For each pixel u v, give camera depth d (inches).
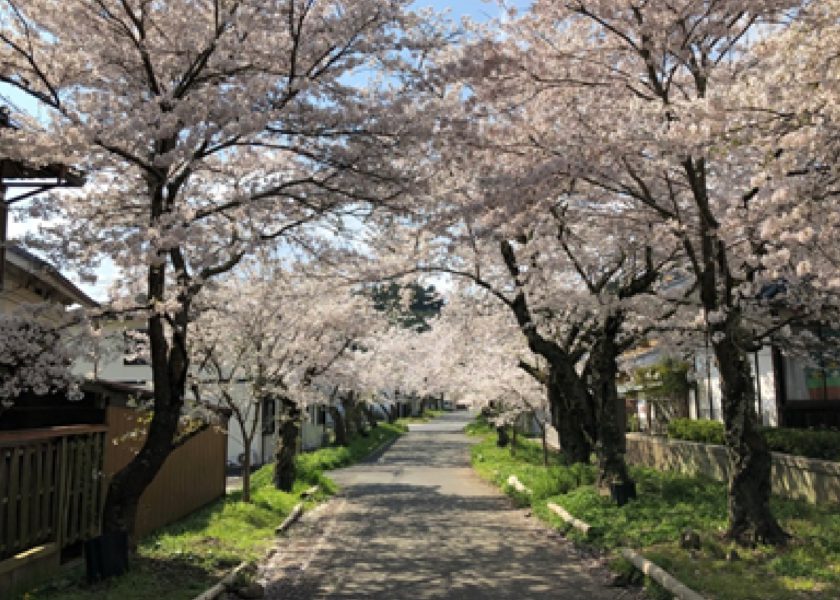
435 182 368.8
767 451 334.3
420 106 331.6
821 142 229.8
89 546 290.2
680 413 823.1
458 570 343.9
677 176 400.5
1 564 261.0
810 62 221.9
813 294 423.5
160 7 322.0
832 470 417.7
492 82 345.4
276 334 568.7
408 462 1113.4
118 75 318.7
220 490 589.0
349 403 1369.3
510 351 757.3
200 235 282.7
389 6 303.7
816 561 286.7
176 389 327.0
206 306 443.5
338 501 650.8
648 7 322.3
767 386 624.4
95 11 316.2
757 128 243.0
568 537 415.2
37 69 288.5
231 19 291.7
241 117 276.2
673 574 281.6
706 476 589.0
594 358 539.5
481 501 627.2
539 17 370.3
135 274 413.4
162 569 319.0
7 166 332.5
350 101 314.2
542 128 374.9
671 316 499.5
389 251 484.7
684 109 264.2
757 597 246.8
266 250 421.7
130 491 313.1
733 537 330.6
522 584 311.0
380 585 317.4
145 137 278.7
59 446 315.3
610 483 486.0
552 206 407.2
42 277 380.8
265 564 371.9
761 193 309.4
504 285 616.7
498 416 1042.1
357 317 659.4
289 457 675.4
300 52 311.6
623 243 481.4
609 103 368.5
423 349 1248.2
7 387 303.7
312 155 328.8
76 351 309.0
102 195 372.8
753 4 313.0
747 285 398.0
